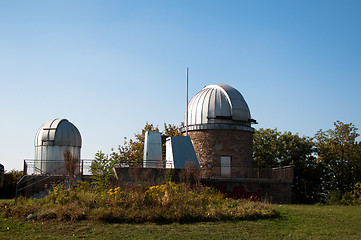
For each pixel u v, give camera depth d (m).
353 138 37.38
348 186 37.09
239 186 24.06
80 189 17.47
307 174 37.81
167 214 14.05
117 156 38.44
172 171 20.70
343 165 37.31
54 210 14.38
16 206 15.39
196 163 22.45
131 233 12.23
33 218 13.91
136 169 18.39
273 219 14.84
